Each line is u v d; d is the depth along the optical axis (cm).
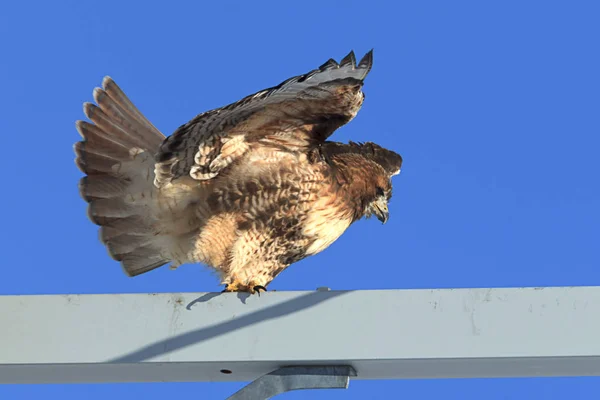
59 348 719
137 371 746
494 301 714
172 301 732
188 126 1024
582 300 710
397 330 711
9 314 727
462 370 743
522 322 707
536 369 741
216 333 720
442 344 704
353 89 1033
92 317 729
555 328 703
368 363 716
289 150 1126
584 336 700
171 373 757
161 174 1094
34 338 721
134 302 732
